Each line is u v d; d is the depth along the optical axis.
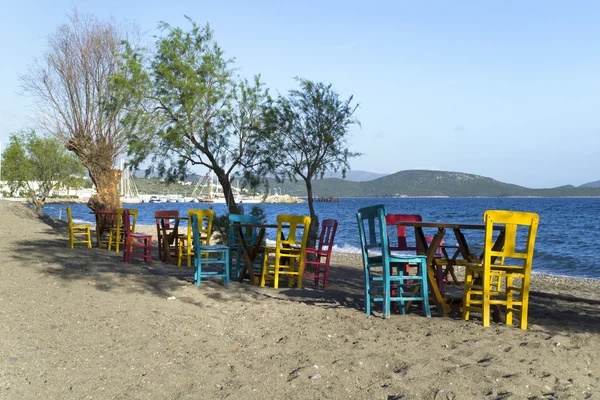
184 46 17.27
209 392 4.61
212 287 9.45
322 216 73.19
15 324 6.52
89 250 13.88
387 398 4.45
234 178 17.33
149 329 6.55
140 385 4.75
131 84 17.16
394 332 6.48
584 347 5.87
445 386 4.59
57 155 37.69
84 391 4.64
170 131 16.55
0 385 4.67
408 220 9.10
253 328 6.78
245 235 11.95
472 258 7.43
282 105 16.30
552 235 38.75
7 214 22.39
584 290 13.74
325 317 7.36
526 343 5.91
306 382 4.78
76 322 6.77
